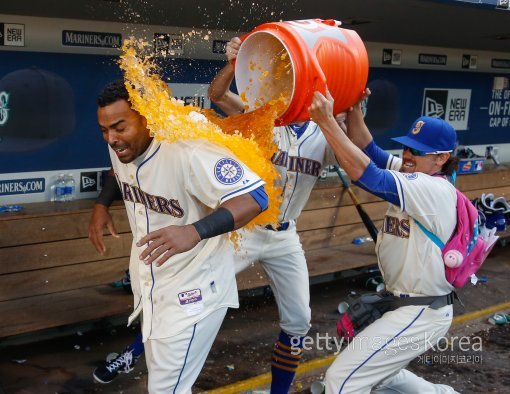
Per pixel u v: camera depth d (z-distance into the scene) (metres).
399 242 2.74
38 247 3.75
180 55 4.36
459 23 4.48
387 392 3.10
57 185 4.11
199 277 2.37
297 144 3.12
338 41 2.44
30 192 4.04
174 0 3.46
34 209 3.86
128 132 2.16
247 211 2.13
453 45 5.89
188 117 2.25
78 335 4.09
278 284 3.30
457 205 2.70
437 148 2.74
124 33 4.14
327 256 4.79
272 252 3.22
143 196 2.34
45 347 3.91
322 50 2.36
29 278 3.74
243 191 2.14
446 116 6.29
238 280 4.15
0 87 3.80
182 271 2.37
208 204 2.23
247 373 3.74
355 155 2.51
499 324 4.72
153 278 2.40
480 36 5.19
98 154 4.27
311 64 2.29
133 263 2.55
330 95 2.37
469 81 6.40
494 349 4.33
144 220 2.38
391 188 2.57
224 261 2.47
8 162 3.93
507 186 6.25
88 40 4.04
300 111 2.40
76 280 3.91
